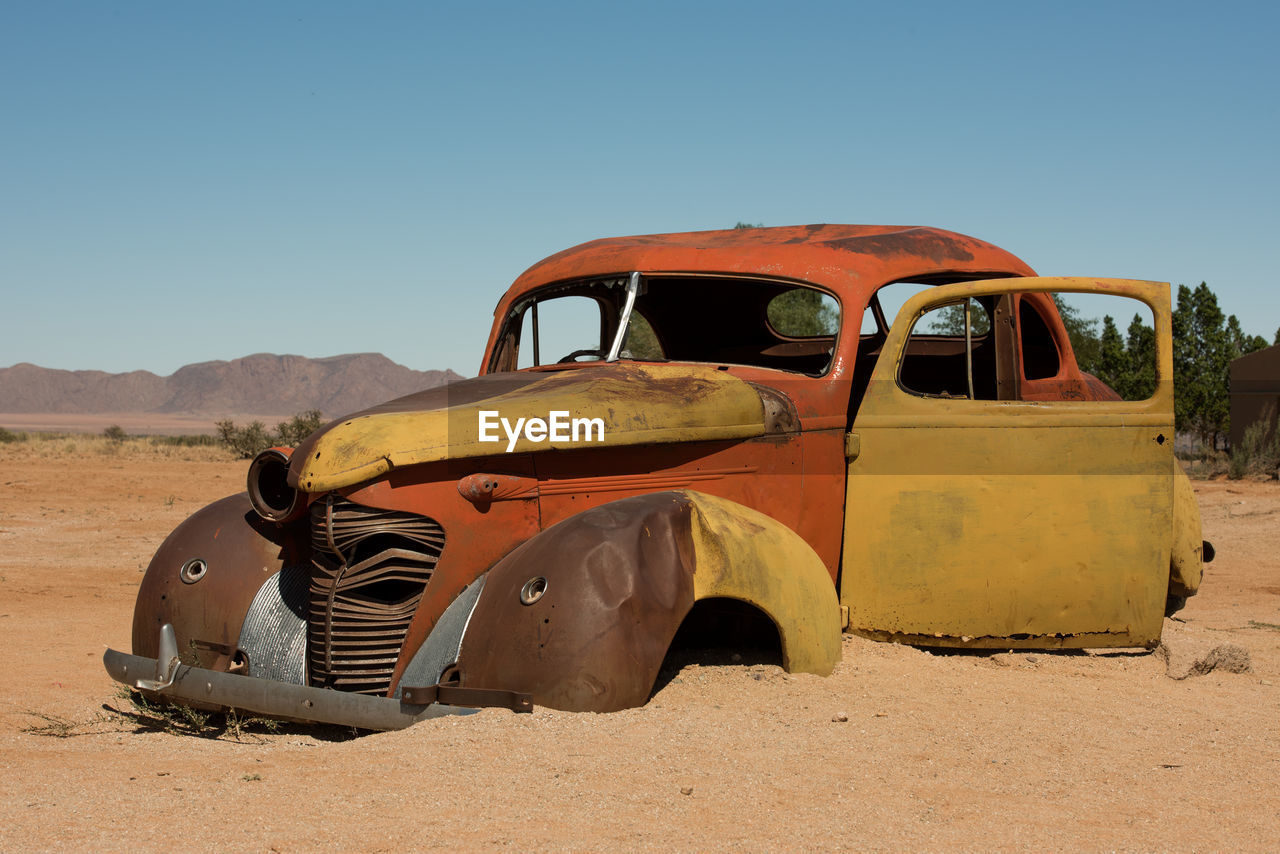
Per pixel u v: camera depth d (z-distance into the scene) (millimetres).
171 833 3082
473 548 4477
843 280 5715
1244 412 32031
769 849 3006
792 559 4719
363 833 3064
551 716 3908
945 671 5047
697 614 5121
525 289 6312
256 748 4301
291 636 4680
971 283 5500
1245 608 9102
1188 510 6637
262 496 4840
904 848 3041
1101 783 3695
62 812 3295
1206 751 4137
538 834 3057
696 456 5016
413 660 4320
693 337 6941
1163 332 5559
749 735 3926
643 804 3289
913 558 5406
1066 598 5441
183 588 4895
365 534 4324
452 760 3598
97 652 7211
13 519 16672
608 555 4105
